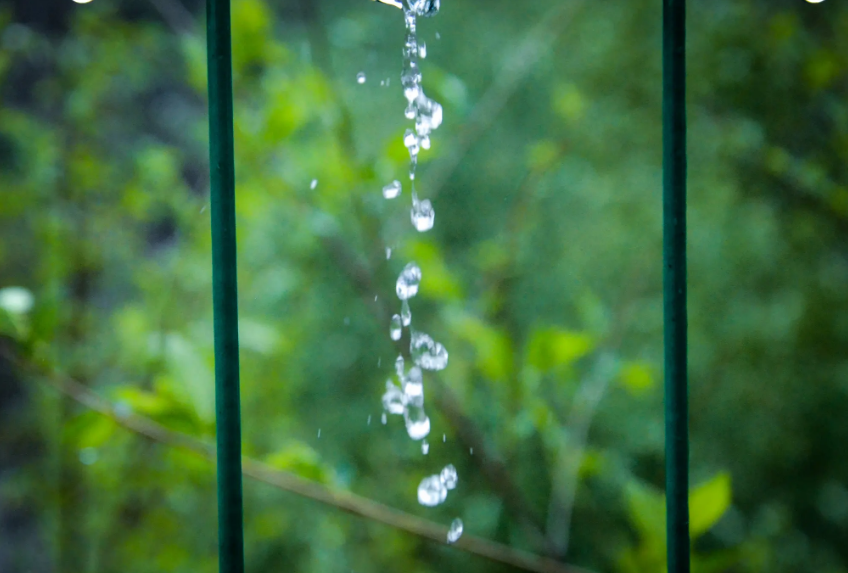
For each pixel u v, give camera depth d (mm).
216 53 346
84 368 926
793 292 980
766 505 991
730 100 899
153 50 975
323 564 1000
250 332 737
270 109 617
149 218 968
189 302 910
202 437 449
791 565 960
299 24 955
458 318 601
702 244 1000
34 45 984
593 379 630
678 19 361
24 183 967
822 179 767
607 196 985
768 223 967
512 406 603
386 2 370
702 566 445
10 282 981
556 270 1006
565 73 992
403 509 981
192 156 999
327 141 649
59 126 994
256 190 664
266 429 969
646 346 952
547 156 774
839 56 767
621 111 969
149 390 860
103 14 938
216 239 346
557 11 804
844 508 1000
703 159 932
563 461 610
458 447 969
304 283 985
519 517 645
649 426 973
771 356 1005
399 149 606
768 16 875
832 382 981
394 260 855
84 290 969
